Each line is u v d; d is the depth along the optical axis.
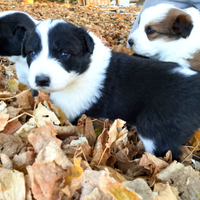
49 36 0.27
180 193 0.25
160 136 0.29
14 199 0.20
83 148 0.27
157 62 0.33
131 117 0.33
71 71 0.28
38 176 0.21
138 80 0.31
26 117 0.34
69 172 0.22
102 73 0.32
